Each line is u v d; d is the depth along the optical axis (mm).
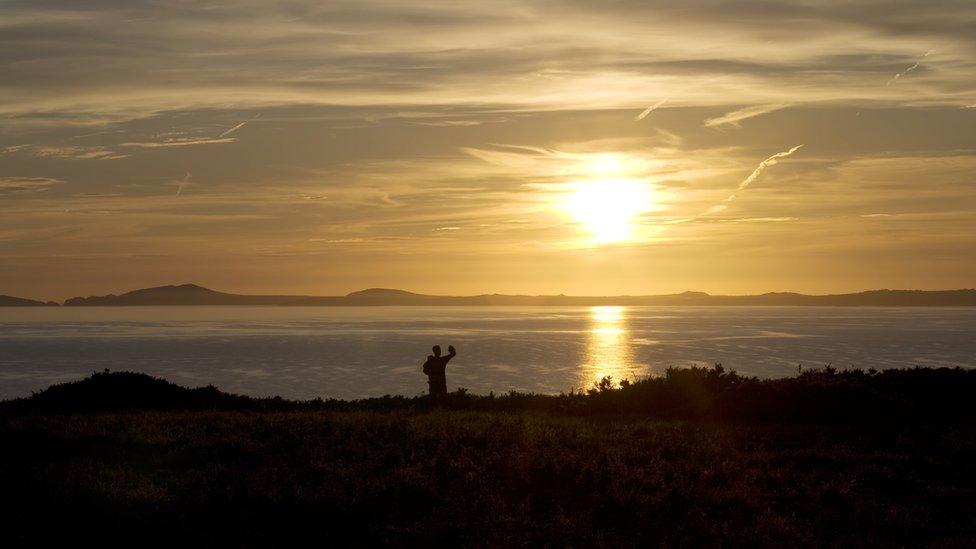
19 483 14156
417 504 13500
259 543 11812
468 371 91188
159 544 11812
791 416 22656
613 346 139875
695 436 19062
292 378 82875
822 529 12492
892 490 14602
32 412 24656
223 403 28359
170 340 164625
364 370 92250
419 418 21547
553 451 16484
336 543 11938
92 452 17078
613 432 19469
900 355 113875
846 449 17359
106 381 28953
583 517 12781
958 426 20656
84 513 12805
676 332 197125
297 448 17047
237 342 154375
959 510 13461
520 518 12781
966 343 144000
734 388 24281
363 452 16609
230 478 14703
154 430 19125
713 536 12055
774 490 14383
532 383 78188
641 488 14180
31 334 199125
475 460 16031
